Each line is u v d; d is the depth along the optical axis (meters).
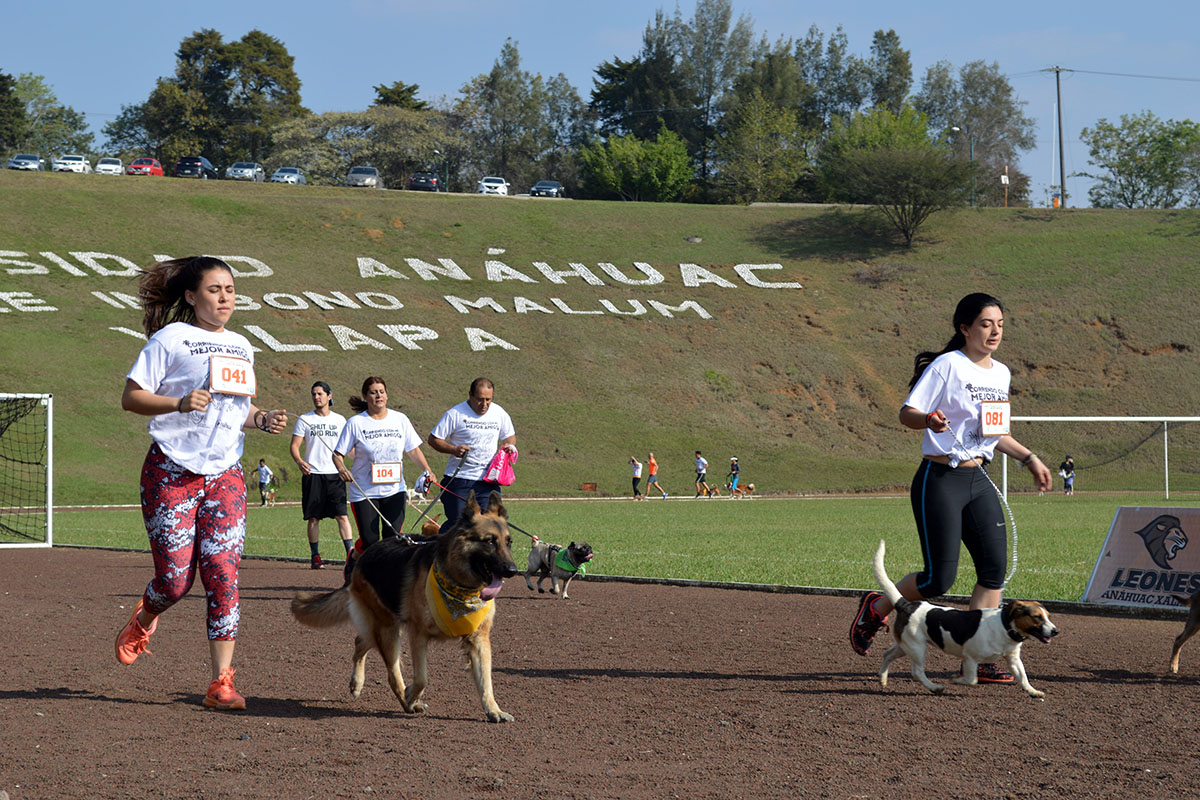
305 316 50.72
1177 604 8.83
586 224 67.25
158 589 5.52
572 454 42.09
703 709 5.54
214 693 5.45
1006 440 6.45
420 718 5.34
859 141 81.25
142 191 64.44
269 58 105.06
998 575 6.42
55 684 5.98
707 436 45.19
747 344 53.03
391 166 94.69
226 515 5.56
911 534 18.75
